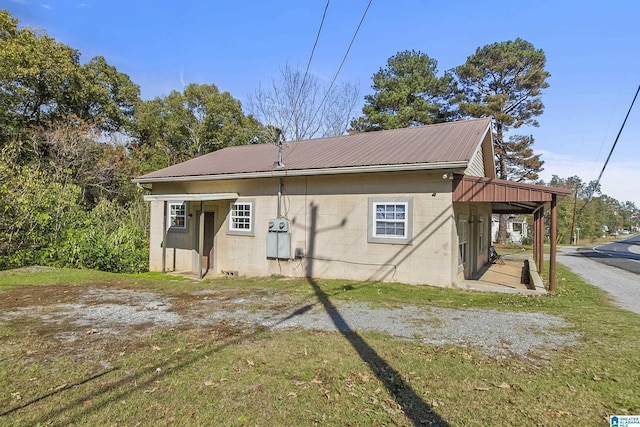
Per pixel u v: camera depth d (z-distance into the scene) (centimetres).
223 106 3011
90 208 2139
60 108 2292
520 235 4225
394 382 347
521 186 809
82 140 2091
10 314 594
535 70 2611
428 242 888
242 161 1286
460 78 2869
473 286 839
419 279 895
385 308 647
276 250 1078
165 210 1246
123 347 437
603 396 320
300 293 788
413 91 2809
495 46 2698
